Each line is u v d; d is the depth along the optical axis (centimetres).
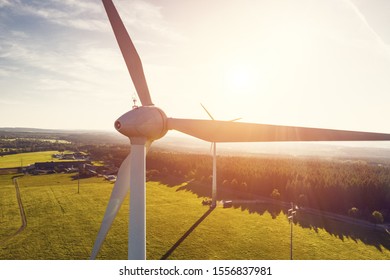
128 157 1694
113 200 1662
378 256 4038
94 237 4791
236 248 4244
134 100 1448
